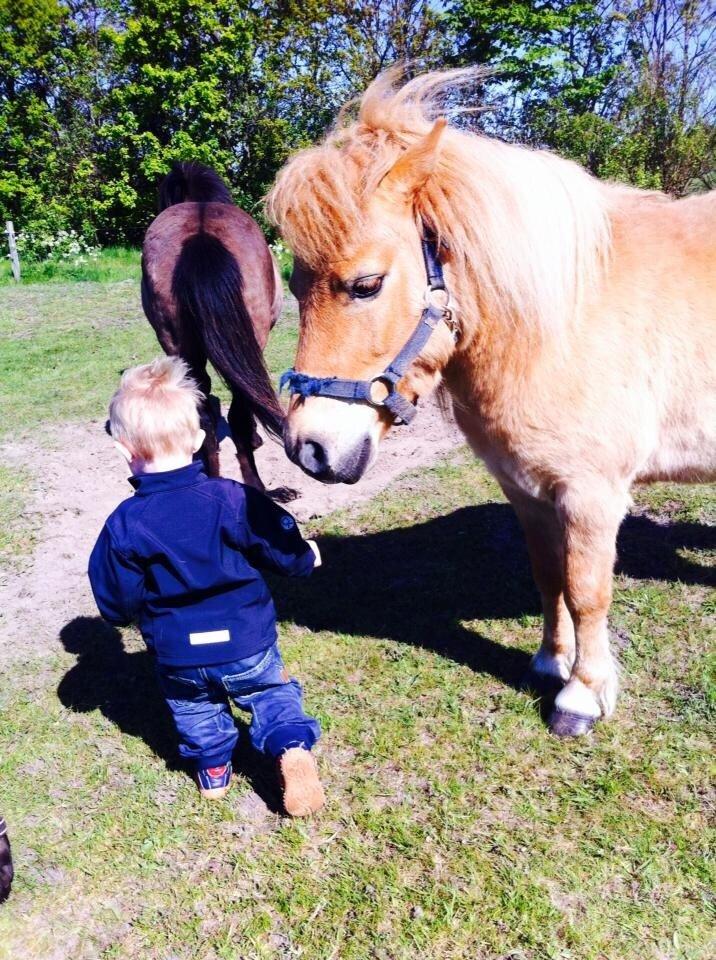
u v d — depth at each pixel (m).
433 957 1.75
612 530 2.24
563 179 2.13
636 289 2.17
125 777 2.40
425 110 2.11
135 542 2.03
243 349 3.64
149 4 19.89
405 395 2.06
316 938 1.82
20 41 21.36
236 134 21.83
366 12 19.19
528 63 18.64
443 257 2.00
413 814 2.16
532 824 2.10
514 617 3.14
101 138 21.73
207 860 2.07
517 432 2.20
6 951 1.84
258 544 2.05
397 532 3.91
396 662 2.87
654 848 1.99
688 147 12.11
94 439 5.46
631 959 1.71
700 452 2.32
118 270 14.28
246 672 2.09
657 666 2.73
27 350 7.93
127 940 1.86
